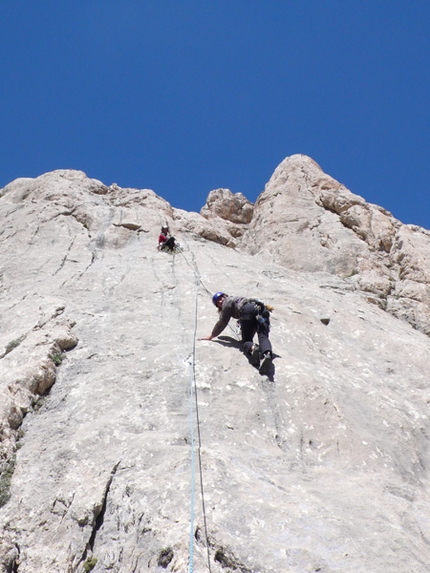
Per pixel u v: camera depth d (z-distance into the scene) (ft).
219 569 15.62
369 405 25.55
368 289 46.88
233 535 16.39
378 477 20.63
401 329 40.04
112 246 45.39
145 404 23.59
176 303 33.81
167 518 17.13
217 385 24.61
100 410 23.40
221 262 42.93
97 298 34.63
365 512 17.88
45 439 21.98
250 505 17.40
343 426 22.80
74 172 58.03
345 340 33.94
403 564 15.80
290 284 42.34
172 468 19.02
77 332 30.09
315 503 18.10
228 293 35.91
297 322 32.81
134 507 17.95
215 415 22.81
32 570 17.24
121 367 26.18
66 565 17.19
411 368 31.65
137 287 35.83
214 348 26.99
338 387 26.17
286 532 16.61
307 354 29.55
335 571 15.31
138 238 46.80
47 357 26.22
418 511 19.02
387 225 55.21
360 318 38.45
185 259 42.37
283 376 25.16
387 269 51.44
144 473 19.21
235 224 64.54
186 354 26.63
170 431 21.79
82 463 20.44
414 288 48.60
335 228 54.34
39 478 20.07
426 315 46.09
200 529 16.53
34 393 24.47
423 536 17.61
